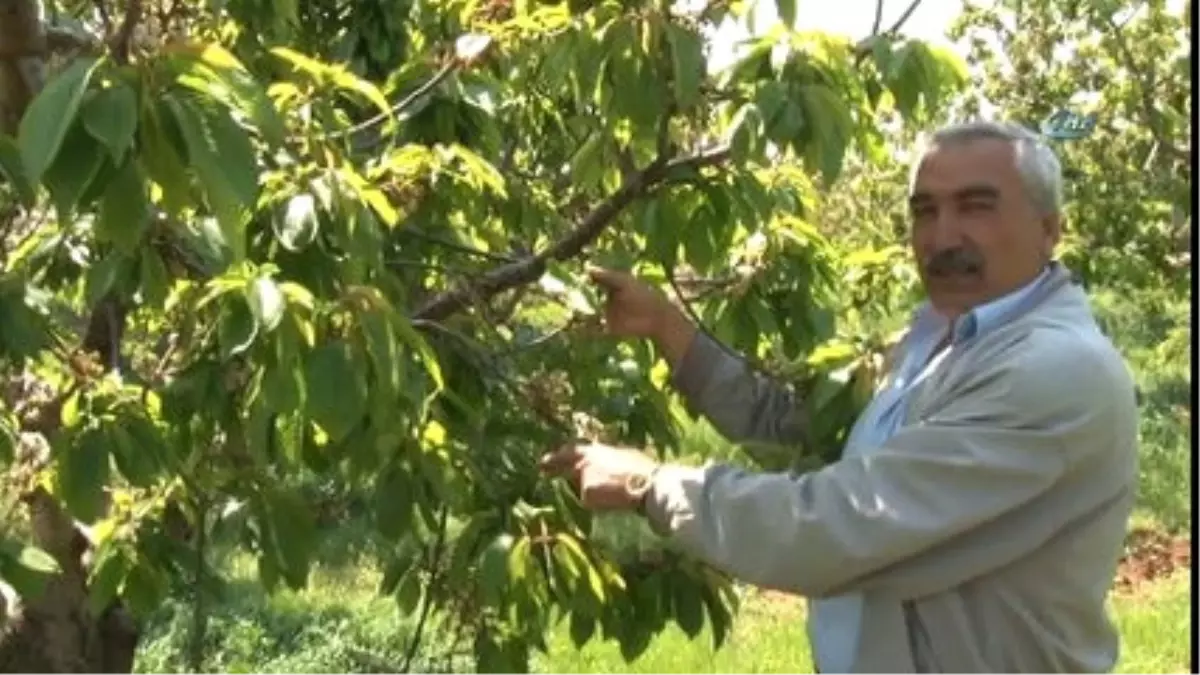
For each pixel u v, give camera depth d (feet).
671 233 10.91
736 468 9.40
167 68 6.54
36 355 8.31
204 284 8.62
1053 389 8.71
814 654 10.01
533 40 10.07
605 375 12.07
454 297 11.07
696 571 11.40
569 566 10.28
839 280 12.53
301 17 14.73
